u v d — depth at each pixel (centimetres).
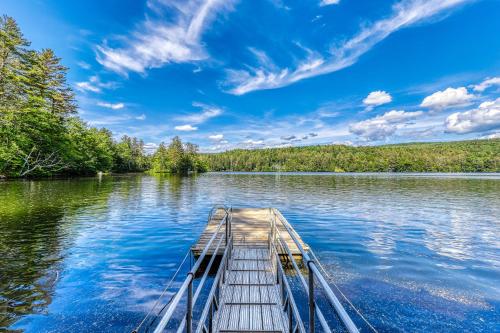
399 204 1689
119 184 3116
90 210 1363
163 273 603
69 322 416
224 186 3200
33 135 3362
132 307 461
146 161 9650
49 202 1576
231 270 532
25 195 1834
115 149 7156
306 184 3591
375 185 3350
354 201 1839
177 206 1545
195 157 10125
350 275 594
